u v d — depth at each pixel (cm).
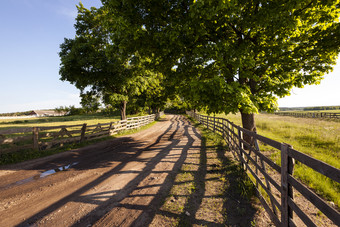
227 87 519
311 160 177
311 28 610
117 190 422
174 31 537
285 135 1142
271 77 667
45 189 430
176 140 1116
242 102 523
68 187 441
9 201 374
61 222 302
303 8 497
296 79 666
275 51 576
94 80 1332
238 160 614
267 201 349
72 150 858
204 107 645
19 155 701
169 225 290
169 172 536
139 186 442
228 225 287
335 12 517
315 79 648
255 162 395
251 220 295
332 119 2541
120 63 1256
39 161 673
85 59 1181
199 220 302
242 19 588
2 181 481
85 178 501
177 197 382
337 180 138
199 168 562
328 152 709
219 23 575
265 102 630
